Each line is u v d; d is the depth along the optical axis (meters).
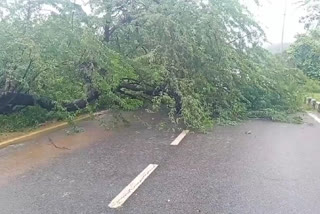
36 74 9.39
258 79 12.51
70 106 10.38
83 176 6.33
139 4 11.83
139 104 12.98
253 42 12.90
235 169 6.72
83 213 4.80
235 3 12.28
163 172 6.54
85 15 11.59
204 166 6.91
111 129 10.38
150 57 10.39
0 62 9.04
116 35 12.55
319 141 9.16
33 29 9.92
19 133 9.23
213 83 11.77
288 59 23.19
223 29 11.74
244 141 9.10
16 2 10.35
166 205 5.05
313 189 5.71
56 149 8.18
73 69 10.18
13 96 9.88
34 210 4.91
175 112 11.19
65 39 9.93
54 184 5.93
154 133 9.96
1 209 4.96
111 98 10.62
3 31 9.15
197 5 11.34
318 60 25.45
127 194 5.47
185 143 8.83
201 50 11.15
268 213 4.81
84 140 9.05
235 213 4.80
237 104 12.28
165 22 10.69
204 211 4.85
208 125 10.71
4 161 7.25
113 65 10.50
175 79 10.68
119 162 7.18
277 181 6.07
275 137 9.61
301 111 14.32
